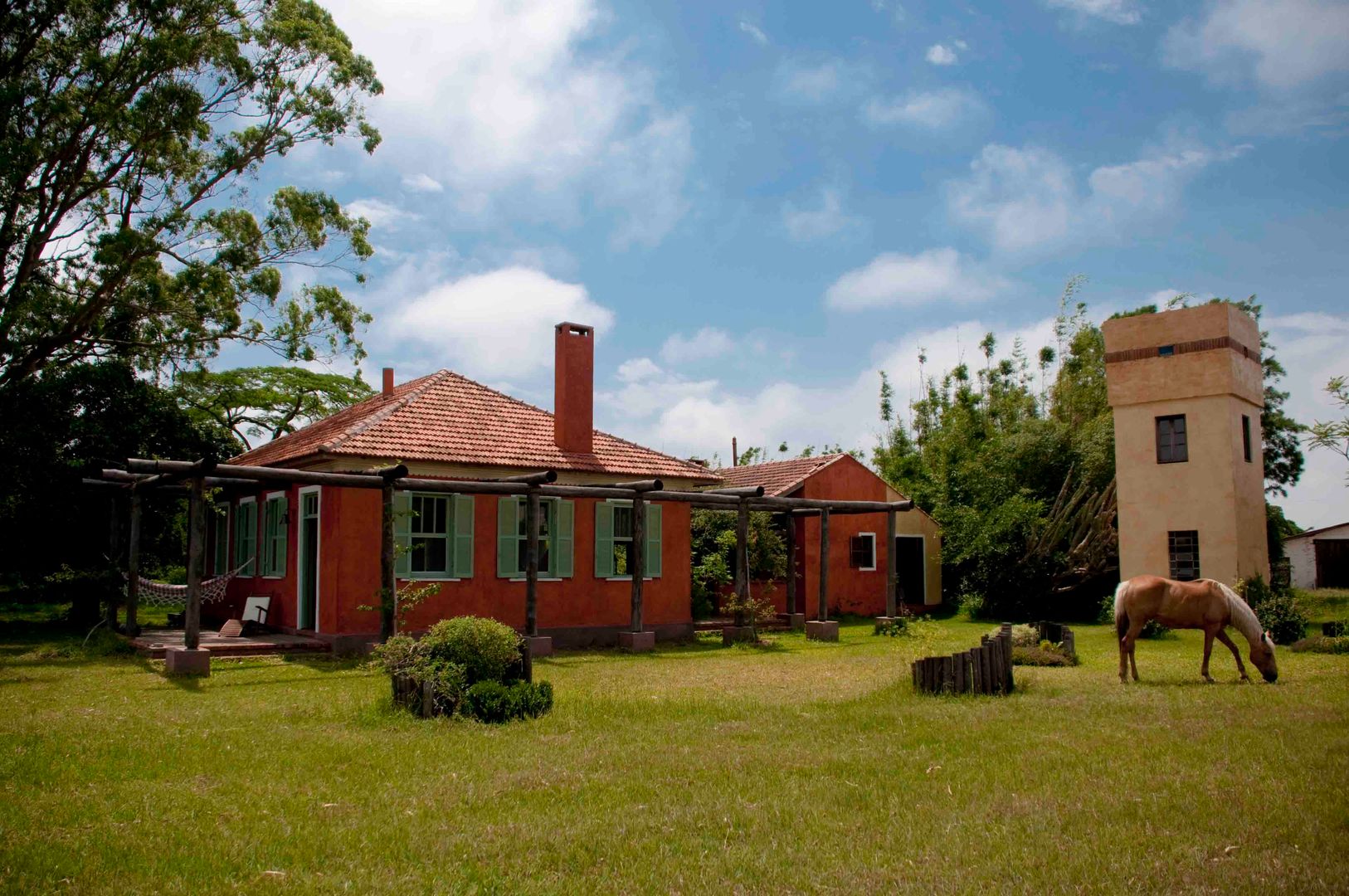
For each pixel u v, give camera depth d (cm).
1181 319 2061
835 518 2577
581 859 510
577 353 1903
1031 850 515
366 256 2180
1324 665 1370
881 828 560
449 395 1909
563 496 1650
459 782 670
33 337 1952
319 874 487
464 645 977
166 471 1301
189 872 488
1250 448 2094
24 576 2141
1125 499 2111
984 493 2698
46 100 1847
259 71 2009
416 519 1658
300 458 1625
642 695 1130
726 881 476
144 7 1855
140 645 1552
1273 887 454
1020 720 898
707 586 2402
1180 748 758
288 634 1686
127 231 1914
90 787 653
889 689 1127
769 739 821
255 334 2125
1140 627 1215
